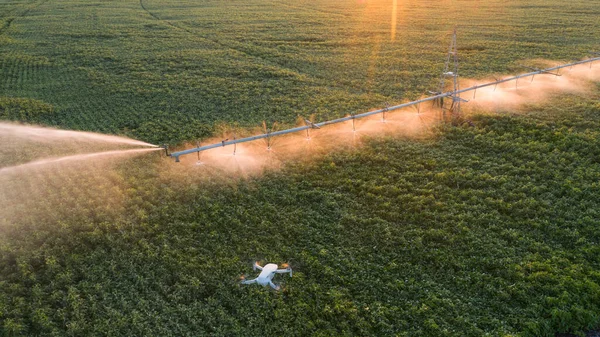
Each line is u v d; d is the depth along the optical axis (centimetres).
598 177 2098
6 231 1883
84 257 1750
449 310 1473
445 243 1772
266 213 1984
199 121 2973
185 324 1456
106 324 1445
